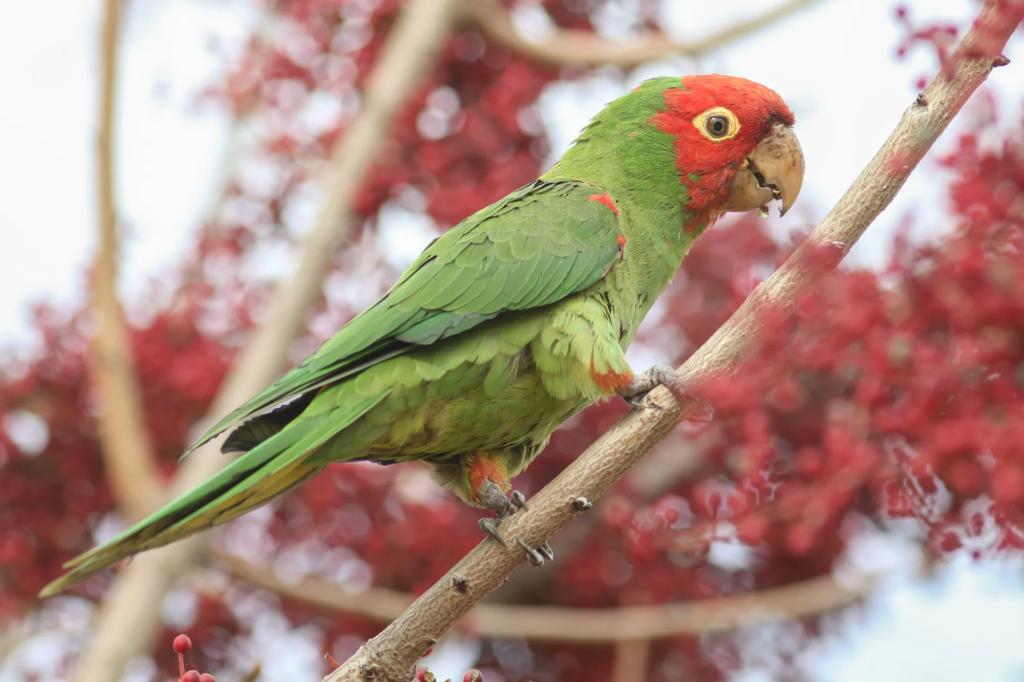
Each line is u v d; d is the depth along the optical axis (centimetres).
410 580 1254
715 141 985
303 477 881
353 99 1369
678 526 1241
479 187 1297
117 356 1191
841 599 1195
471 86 1388
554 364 880
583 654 1278
